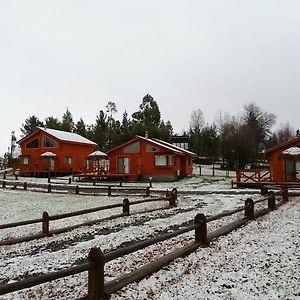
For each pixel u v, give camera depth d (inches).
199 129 3361.2
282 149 1275.8
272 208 623.2
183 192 1047.6
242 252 323.6
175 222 527.2
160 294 223.5
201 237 350.9
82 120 3159.5
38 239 441.7
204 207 713.6
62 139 1851.6
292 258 297.7
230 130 2783.0
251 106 3631.9
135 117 3351.4
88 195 1030.4
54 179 1646.2
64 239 434.9
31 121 3508.9
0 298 234.4
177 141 2778.1
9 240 416.5
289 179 1261.1
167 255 299.7
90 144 2071.9
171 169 1625.2
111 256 223.5
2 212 708.0
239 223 458.6
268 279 246.7
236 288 231.3
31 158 1910.7
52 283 261.3
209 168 2508.6
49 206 799.7
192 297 217.5
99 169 1686.8
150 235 435.8
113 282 233.8
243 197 896.9
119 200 905.5
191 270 272.8
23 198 959.6
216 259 302.2
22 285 175.6
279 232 413.7
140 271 259.1
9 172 2096.5
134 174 1649.9
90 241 409.1
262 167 2492.6
